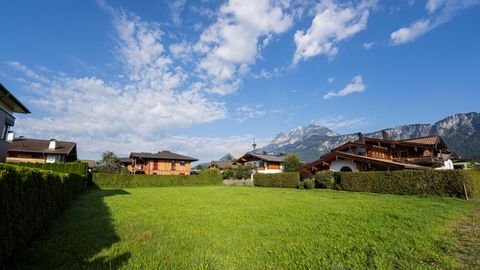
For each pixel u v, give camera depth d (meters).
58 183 8.54
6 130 11.74
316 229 6.43
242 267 3.92
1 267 3.71
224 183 38.91
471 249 4.78
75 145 37.88
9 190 4.05
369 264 4.02
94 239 5.44
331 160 27.45
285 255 4.45
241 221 7.46
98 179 29.22
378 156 30.52
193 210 9.72
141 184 31.84
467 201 13.23
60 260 4.14
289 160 46.50
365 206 10.95
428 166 28.30
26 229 4.94
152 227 6.62
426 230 6.23
